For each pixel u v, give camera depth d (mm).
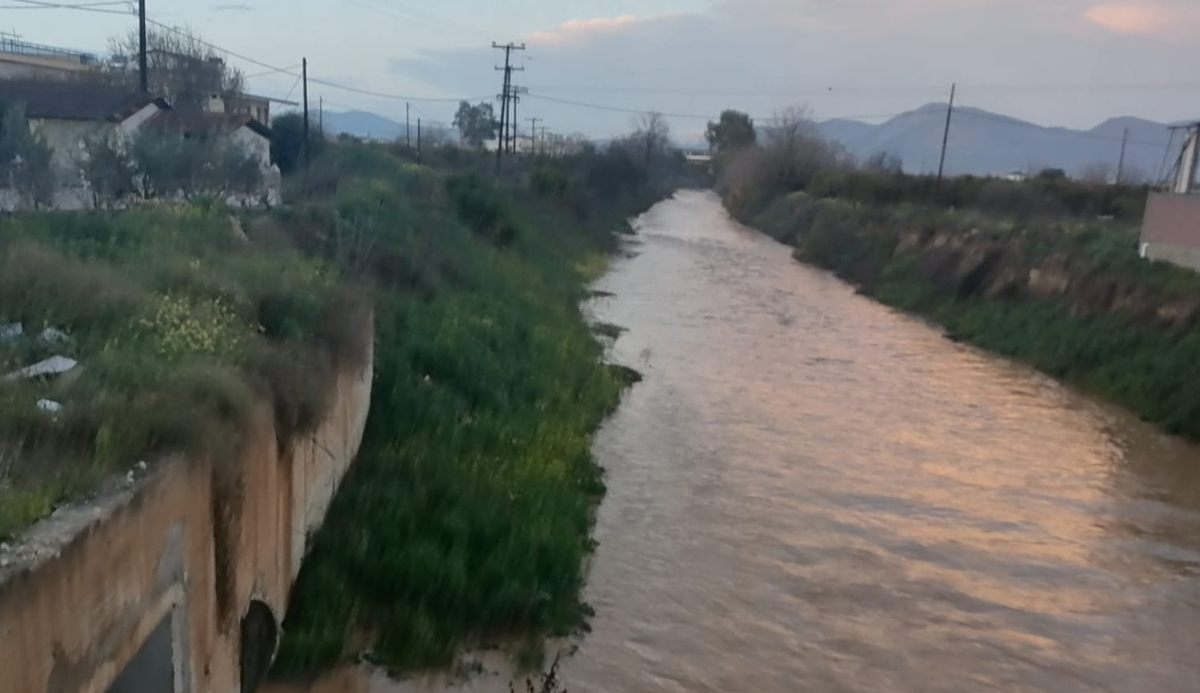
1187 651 10094
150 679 5656
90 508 4906
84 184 18047
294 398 8336
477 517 10664
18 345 7344
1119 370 20062
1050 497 14273
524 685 8719
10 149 16188
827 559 11797
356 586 9352
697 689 8953
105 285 8852
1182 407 17609
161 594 5527
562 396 16156
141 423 5945
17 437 5637
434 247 21328
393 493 10711
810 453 15711
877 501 13781
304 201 21625
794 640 9914
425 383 13844
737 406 18234
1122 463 15906
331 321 10820
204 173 19594
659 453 15281
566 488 12625
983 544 12477
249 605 7266
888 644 9953
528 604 9578
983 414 18531
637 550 11711
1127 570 11891
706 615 10289
